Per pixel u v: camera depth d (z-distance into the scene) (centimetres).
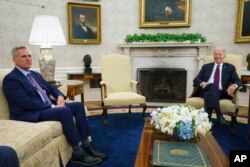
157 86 464
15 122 178
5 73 212
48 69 278
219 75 301
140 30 464
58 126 183
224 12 428
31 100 194
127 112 377
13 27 393
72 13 430
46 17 259
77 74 420
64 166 189
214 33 439
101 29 457
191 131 148
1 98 192
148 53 451
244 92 419
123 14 459
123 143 246
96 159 198
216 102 268
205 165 118
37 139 152
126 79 357
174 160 123
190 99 293
